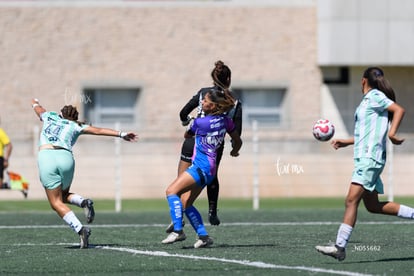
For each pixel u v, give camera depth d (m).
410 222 52.00
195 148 36.66
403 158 89.19
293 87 109.50
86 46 107.19
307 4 109.25
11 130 94.12
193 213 38.03
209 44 108.75
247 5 108.94
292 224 51.81
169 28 108.31
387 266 31.56
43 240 42.78
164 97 108.12
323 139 35.03
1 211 67.62
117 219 56.94
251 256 34.81
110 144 95.00
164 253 36.03
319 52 108.31
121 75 107.62
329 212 63.38
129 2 107.69
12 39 105.81
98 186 87.62
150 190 88.56
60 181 38.09
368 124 31.75
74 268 31.84
